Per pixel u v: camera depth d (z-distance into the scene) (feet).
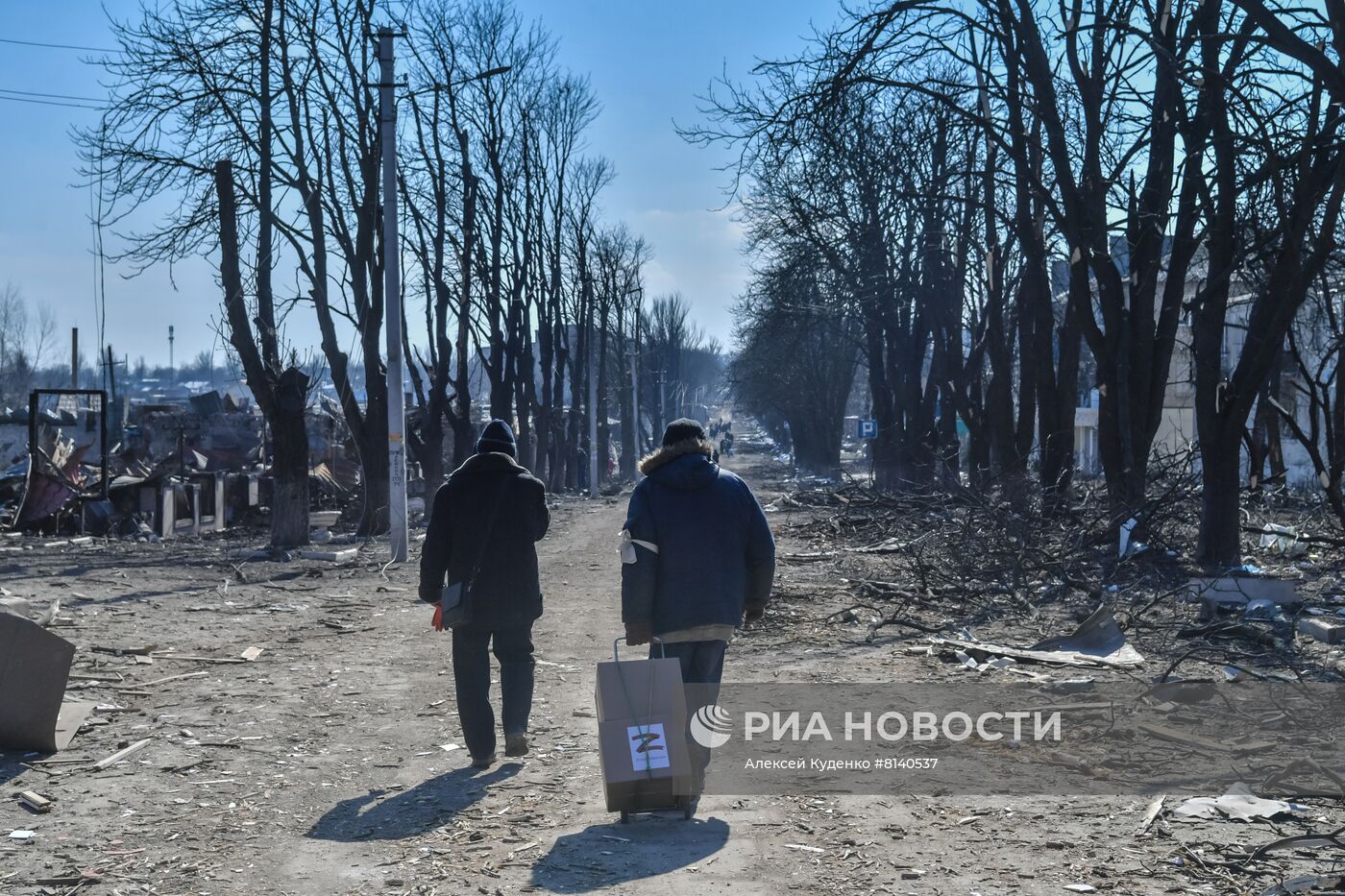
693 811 17.84
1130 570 46.65
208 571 55.06
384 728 23.91
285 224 73.72
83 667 29.94
